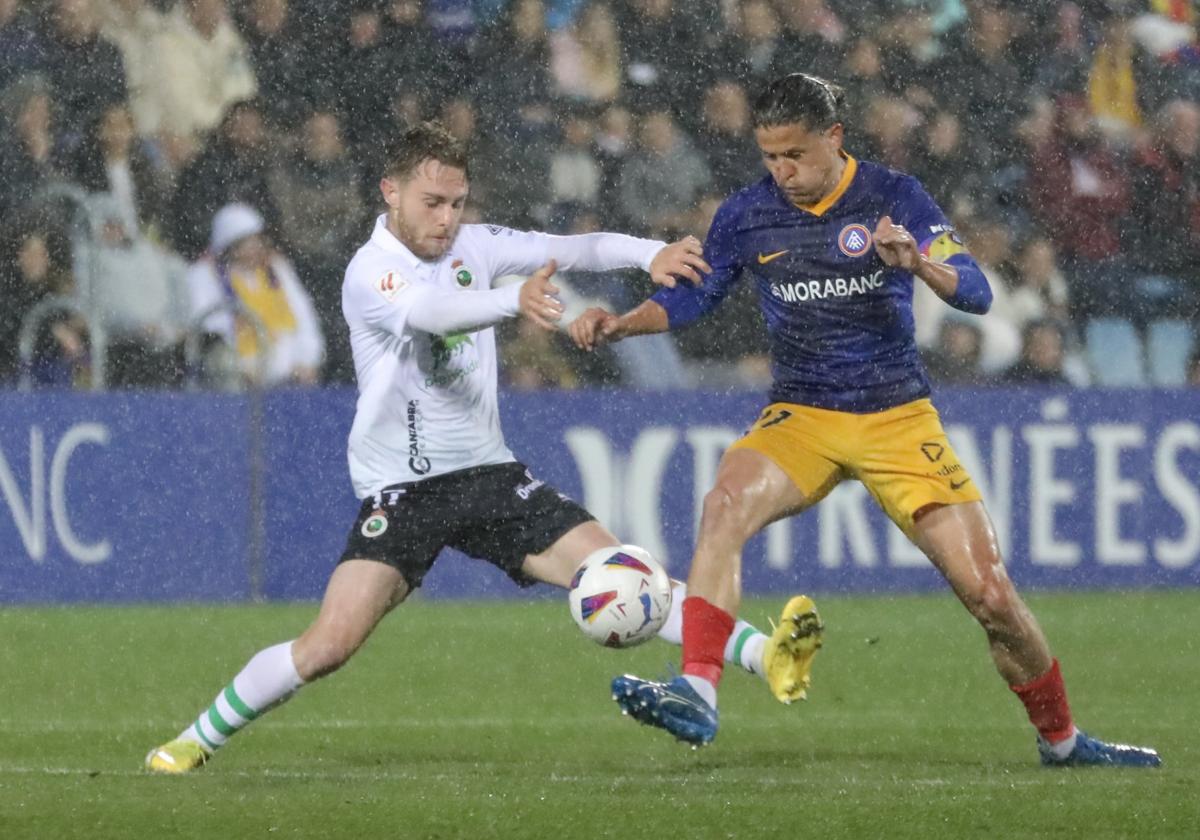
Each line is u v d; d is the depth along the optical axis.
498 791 17.27
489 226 20.23
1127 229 42.28
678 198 41.56
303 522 36.12
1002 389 37.38
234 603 35.94
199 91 39.69
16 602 35.72
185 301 38.41
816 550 36.88
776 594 36.75
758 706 25.45
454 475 19.59
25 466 35.78
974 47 42.84
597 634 18.91
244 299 38.53
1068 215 42.25
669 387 38.19
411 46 41.03
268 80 40.19
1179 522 37.84
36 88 39.19
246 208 39.19
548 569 19.66
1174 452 37.78
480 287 19.81
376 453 19.62
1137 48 43.12
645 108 41.75
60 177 38.84
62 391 35.88
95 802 16.62
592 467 36.44
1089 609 35.03
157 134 39.31
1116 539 37.69
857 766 20.06
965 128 42.69
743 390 36.75
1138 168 42.56
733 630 19.91
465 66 41.16
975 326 40.44
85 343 38.25
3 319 38.25
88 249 38.44
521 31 41.47
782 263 19.77
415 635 31.78
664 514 36.56
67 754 21.28
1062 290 41.62
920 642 31.19
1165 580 37.81
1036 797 16.83
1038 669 19.36
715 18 42.03
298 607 35.31
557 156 41.44
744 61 42.06
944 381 40.22
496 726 23.70
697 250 19.45
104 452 35.91
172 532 36.00
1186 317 41.94
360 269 19.16
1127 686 27.27
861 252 19.53
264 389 36.16
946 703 25.78
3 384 37.94
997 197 42.44
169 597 35.94
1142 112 42.88
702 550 19.28
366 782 17.98
